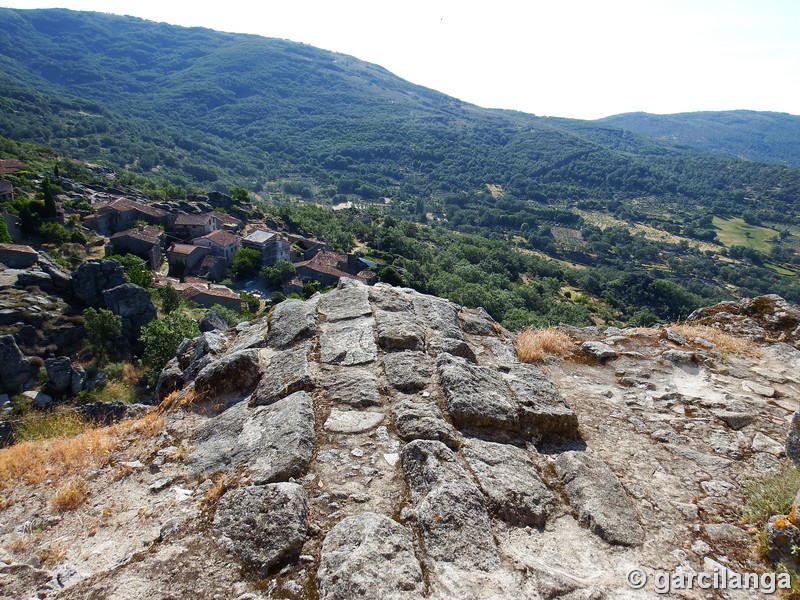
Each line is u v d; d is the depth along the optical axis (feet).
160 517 13.29
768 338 27.68
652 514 13.92
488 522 12.59
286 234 263.08
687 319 32.63
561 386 22.09
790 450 16.42
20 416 65.00
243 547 11.68
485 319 26.66
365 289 26.84
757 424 19.04
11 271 112.78
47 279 111.65
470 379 18.16
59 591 10.98
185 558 11.57
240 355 20.25
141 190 288.30
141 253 183.83
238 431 16.67
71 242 169.37
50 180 228.22
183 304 141.59
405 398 17.57
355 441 15.52
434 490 13.05
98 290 112.57
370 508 13.01
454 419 16.65
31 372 89.97
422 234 390.01
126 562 11.68
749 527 13.50
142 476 15.30
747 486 15.15
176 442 17.11
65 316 104.32
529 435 16.98
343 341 21.50
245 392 19.80
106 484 15.06
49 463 16.30
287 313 24.52
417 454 14.39
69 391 90.79
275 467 14.02
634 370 23.67
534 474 14.96
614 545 12.59
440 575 10.86
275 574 11.12
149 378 94.79
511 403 17.70
